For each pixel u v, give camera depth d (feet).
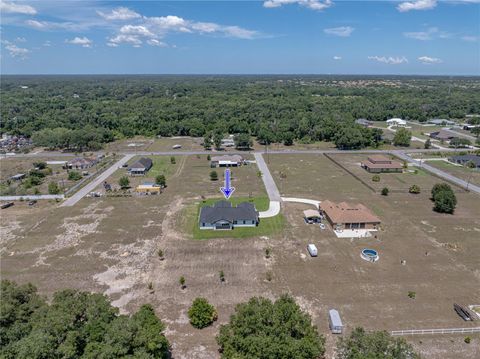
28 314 98.58
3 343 88.12
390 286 153.79
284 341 96.68
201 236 200.44
